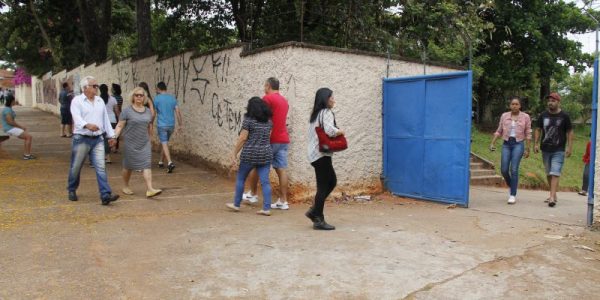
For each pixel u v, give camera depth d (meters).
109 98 11.26
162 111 9.96
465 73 7.52
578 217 7.00
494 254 5.11
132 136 7.49
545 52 19.84
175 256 4.95
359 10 11.79
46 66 30.70
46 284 4.18
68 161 10.93
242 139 6.66
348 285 4.25
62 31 24.34
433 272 4.57
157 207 7.10
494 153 15.08
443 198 7.95
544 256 5.07
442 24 12.58
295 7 12.09
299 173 7.71
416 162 8.28
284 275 4.46
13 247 5.12
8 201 7.12
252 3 13.52
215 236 5.68
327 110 5.91
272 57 8.02
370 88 8.52
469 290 4.17
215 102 9.92
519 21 18.81
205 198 7.80
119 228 5.95
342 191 8.25
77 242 5.34
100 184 7.03
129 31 26.53
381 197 8.44
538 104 20.89
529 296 4.07
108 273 4.46
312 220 6.11
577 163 18.02
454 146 7.76
